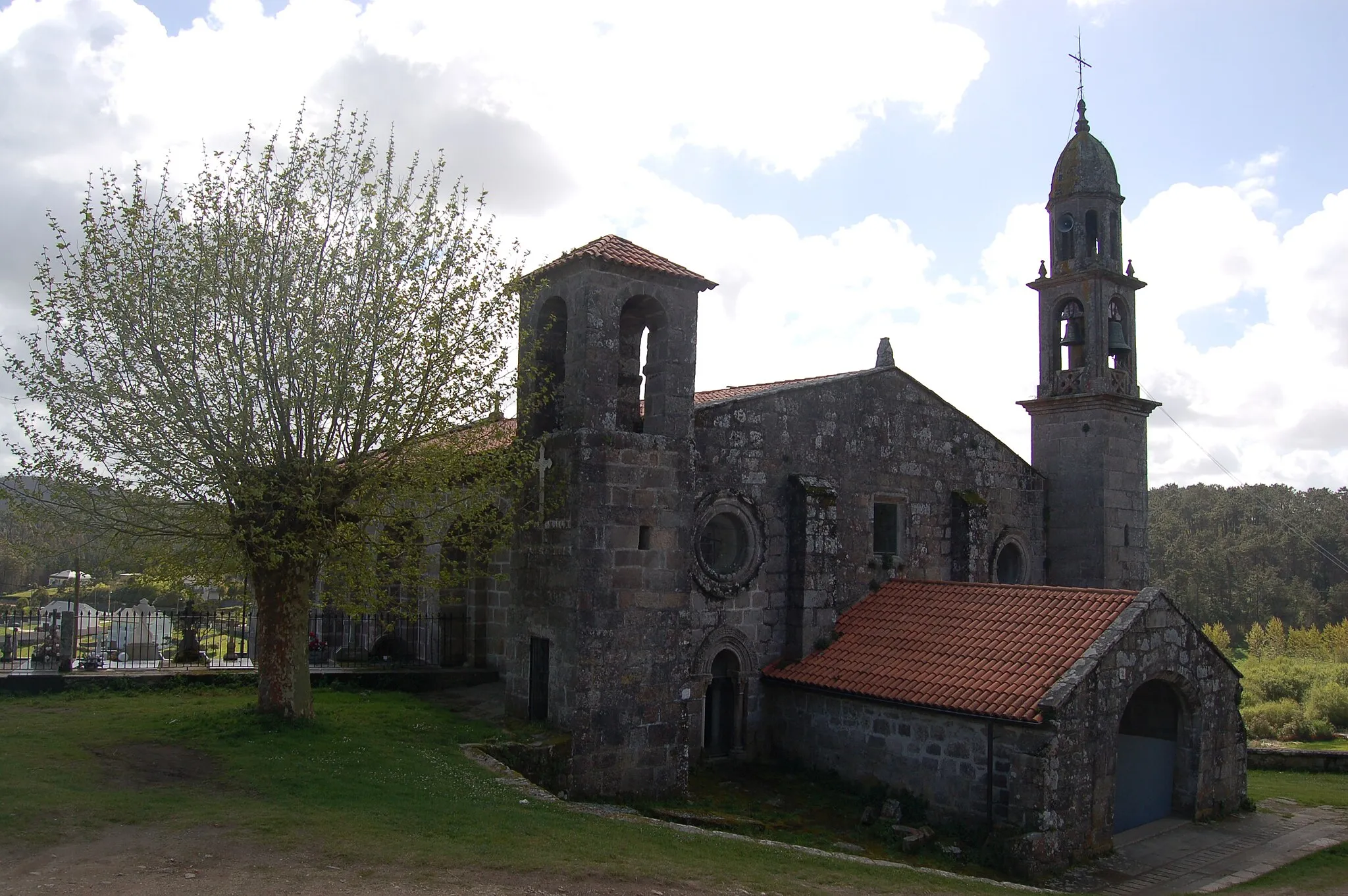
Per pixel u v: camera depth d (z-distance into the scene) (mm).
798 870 13508
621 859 12211
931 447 27469
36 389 15797
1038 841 16906
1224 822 20938
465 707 21500
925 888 13648
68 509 16312
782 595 23531
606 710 18594
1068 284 30500
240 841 11164
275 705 17719
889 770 20141
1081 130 31188
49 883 9492
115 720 17641
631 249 20672
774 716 22859
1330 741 34062
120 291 15992
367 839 11656
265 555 16547
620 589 18984
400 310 17125
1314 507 107938
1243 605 91312
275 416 16484
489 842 12117
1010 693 18422
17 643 25031
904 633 22453
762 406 23516
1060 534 30000
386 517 17234
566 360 19797
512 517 20812
